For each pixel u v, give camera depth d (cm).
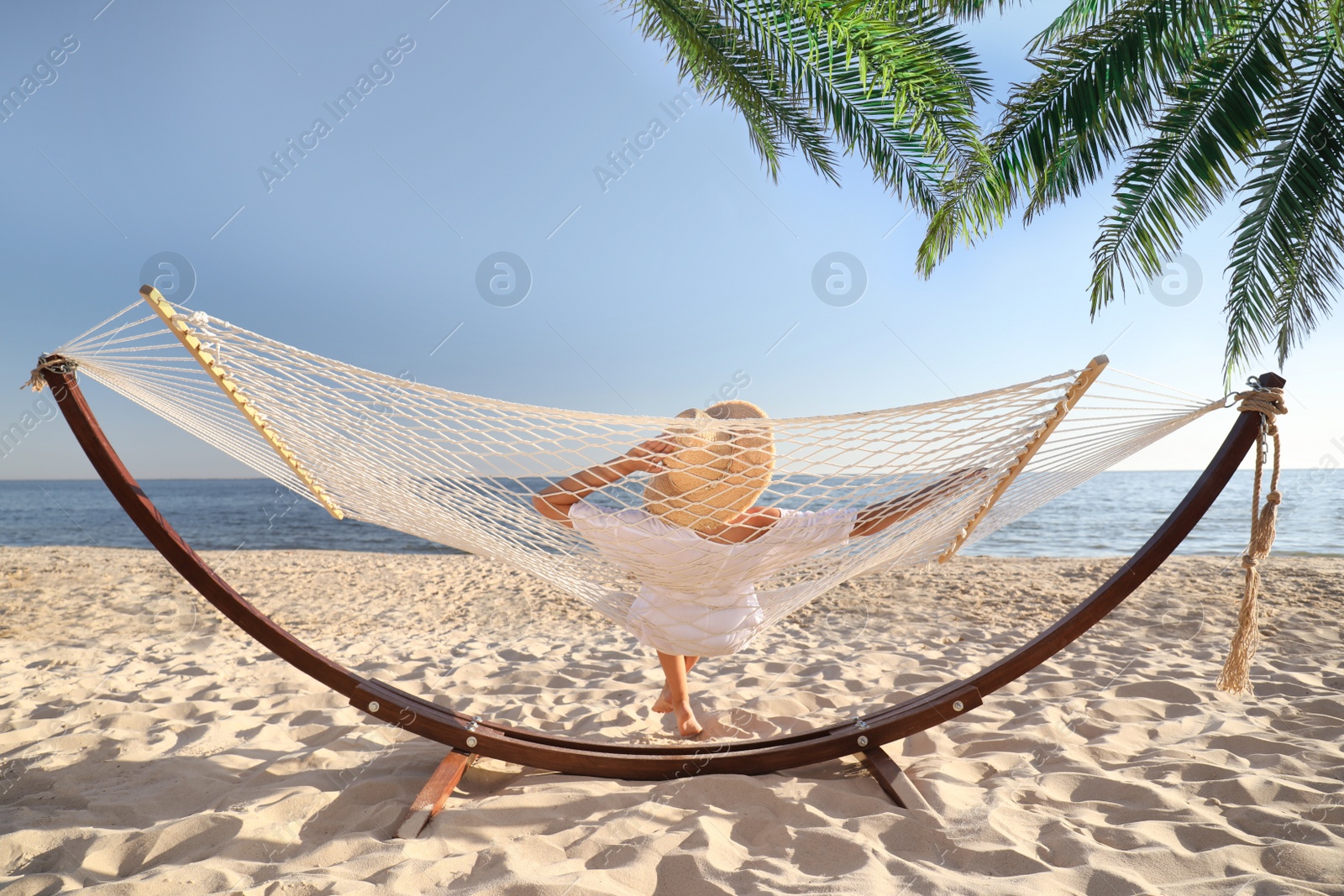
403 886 156
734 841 180
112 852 175
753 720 288
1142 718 274
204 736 262
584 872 160
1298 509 1580
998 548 1352
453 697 326
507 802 202
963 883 155
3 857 173
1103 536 1484
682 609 231
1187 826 180
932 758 235
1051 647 214
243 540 1579
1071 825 183
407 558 909
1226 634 422
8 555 886
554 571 236
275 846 180
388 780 218
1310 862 160
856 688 330
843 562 222
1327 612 473
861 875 158
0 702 314
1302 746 233
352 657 411
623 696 322
